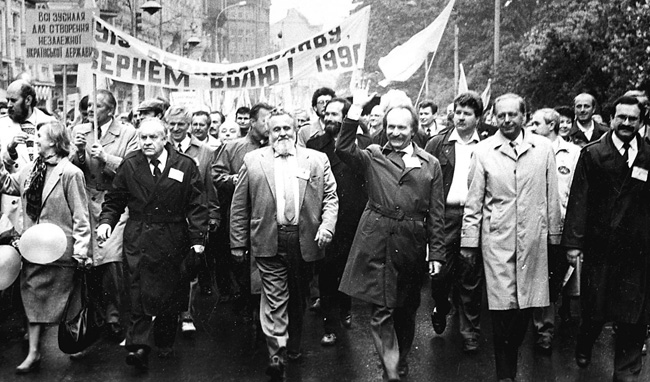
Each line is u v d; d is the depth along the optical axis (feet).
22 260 24.85
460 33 174.40
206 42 295.07
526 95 99.25
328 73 35.68
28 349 26.94
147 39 202.80
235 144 31.42
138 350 24.29
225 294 33.78
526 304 23.02
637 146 21.95
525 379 23.65
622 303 21.84
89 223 25.80
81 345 24.79
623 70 75.51
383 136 31.12
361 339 28.14
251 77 35.27
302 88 197.36
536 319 26.61
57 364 25.29
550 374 24.11
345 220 28.35
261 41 551.59
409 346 23.48
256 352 26.66
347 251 28.30
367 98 28.89
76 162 28.17
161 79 34.55
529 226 23.29
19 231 28.07
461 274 26.68
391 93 27.27
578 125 33.96
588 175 22.29
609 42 80.69
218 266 33.30
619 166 21.84
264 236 24.02
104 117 29.22
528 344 27.40
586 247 22.49
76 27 29.12
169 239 24.54
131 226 24.70
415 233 22.31
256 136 31.12
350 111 22.62
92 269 27.66
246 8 536.42
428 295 35.19
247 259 27.84
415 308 23.07
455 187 27.53
